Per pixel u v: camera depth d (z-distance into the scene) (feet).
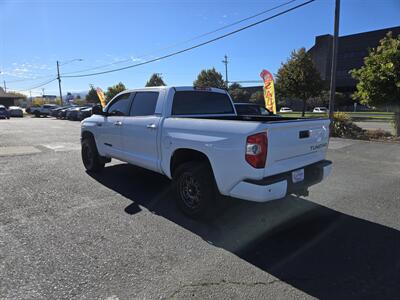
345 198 17.21
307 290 8.99
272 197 11.58
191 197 14.21
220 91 18.80
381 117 108.47
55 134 52.13
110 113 20.45
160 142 15.49
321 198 17.20
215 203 13.70
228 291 8.91
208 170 13.37
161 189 18.70
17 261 10.40
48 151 33.17
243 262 10.53
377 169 24.32
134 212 14.98
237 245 11.73
